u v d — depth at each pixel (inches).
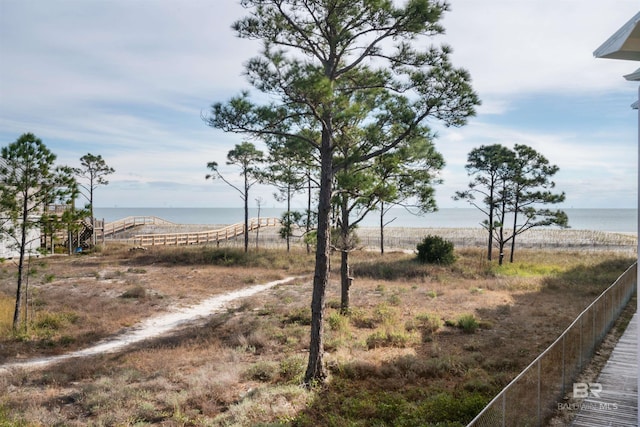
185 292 1031.0
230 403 429.7
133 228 2768.2
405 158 693.9
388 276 1220.5
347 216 738.2
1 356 577.3
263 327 705.6
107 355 594.9
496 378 467.2
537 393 314.2
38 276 1178.0
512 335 642.8
